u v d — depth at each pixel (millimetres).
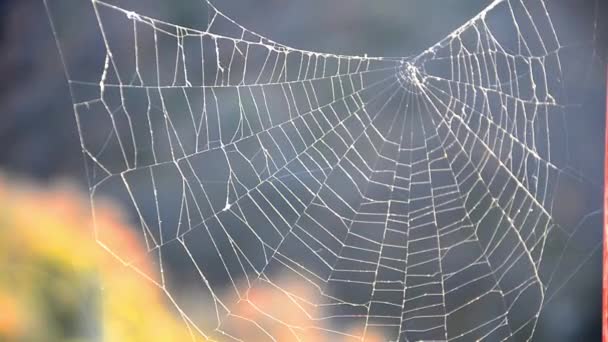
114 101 733
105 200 732
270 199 778
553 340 780
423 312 786
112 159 737
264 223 778
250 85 755
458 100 793
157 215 743
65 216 715
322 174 789
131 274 725
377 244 792
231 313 755
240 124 763
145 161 743
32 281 680
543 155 792
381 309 778
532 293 788
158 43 739
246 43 755
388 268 786
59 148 726
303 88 778
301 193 786
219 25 750
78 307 686
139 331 710
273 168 778
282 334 756
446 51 787
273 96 771
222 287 760
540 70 787
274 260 775
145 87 716
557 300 785
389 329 773
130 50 731
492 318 785
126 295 718
